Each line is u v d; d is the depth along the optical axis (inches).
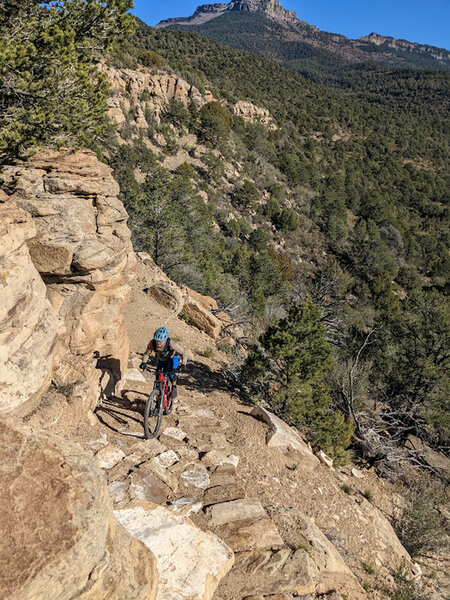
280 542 205.5
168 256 969.5
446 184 5708.7
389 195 4662.9
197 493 224.7
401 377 694.5
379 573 261.1
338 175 4537.4
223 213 2459.4
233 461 268.2
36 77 292.8
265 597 174.4
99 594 93.0
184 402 350.9
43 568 82.7
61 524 91.2
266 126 4653.1
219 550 168.2
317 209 3476.9
